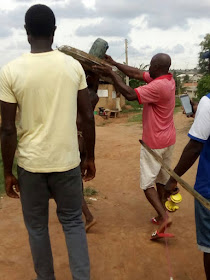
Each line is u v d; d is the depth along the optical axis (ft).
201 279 10.75
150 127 12.77
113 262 11.59
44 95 7.98
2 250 12.19
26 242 12.83
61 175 8.33
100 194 18.83
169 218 12.36
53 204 16.88
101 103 94.53
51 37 8.36
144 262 11.62
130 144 33.76
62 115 8.16
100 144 34.47
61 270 11.04
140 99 12.25
